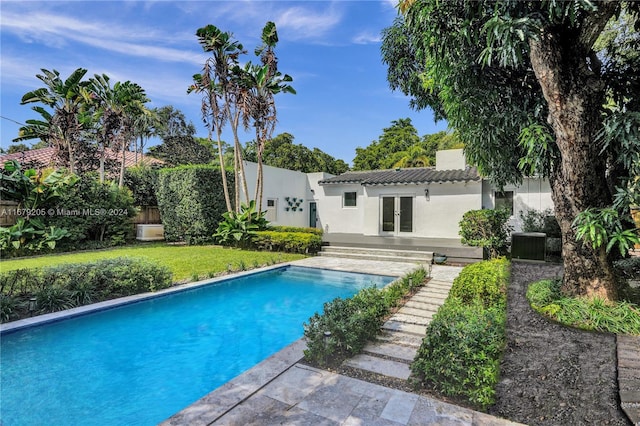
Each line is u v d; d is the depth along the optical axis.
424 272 8.52
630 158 3.77
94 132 19.30
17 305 5.62
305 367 3.71
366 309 4.55
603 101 4.71
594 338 3.96
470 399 2.91
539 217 12.03
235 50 14.98
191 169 14.92
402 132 38.16
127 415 3.48
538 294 5.20
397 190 15.61
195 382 4.16
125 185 16.97
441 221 14.67
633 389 2.91
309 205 20.08
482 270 5.75
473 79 4.86
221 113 15.15
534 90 5.01
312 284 9.18
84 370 4.42
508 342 3.99
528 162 4.81
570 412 2.78
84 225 13.48
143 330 5.87
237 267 9.97
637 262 6.22
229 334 5.76
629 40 5.26
